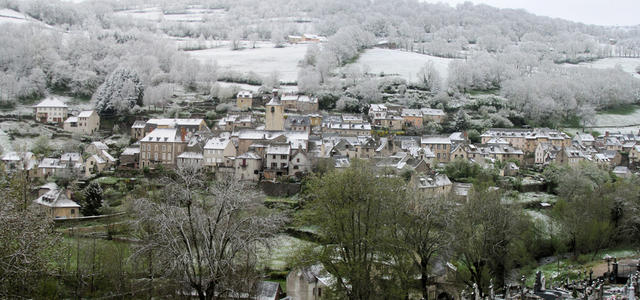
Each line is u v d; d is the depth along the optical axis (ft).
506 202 357.82
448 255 275.18
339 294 214.07
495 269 302.86
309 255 219.00
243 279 203.82
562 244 371.56
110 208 442.09
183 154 573.33
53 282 248.73
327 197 218.79
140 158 593.83
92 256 286.25
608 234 370.73
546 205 482.28
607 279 263.49
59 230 380.37
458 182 529.45
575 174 513.04
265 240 183.83
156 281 234.17
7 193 205.98
